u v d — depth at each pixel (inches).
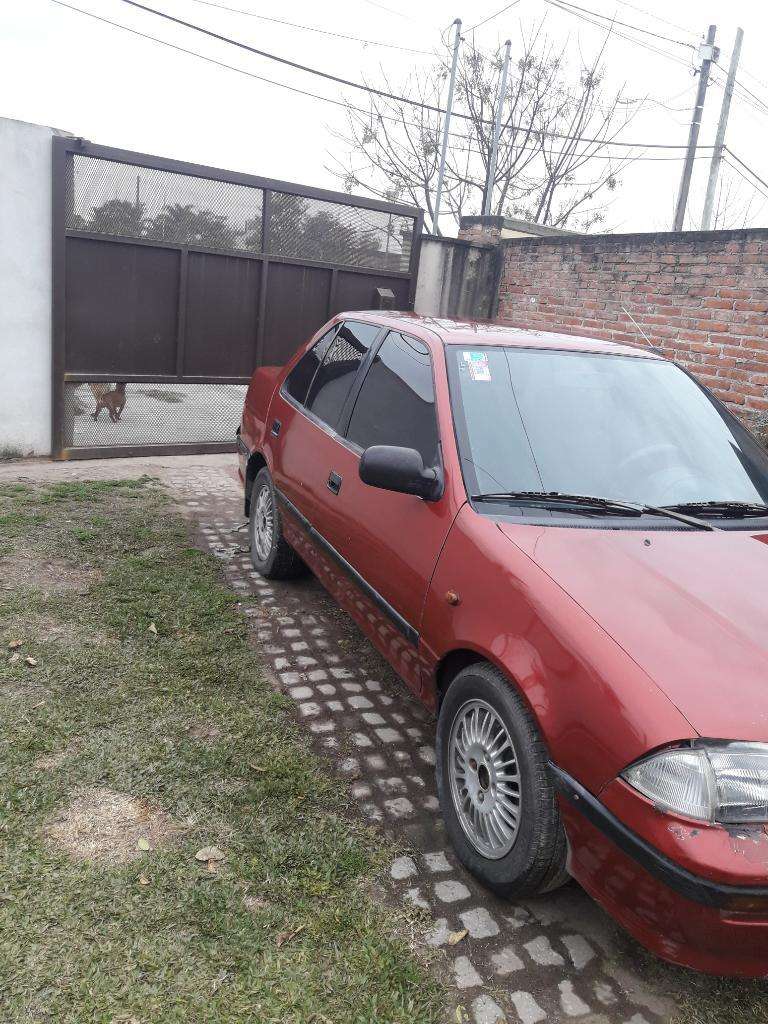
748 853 71.8
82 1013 76.8
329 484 149.0
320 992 82.4
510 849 93.9
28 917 87.1
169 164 295.9
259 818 108.0
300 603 183.5
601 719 80.6
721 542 107.6
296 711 138.1
